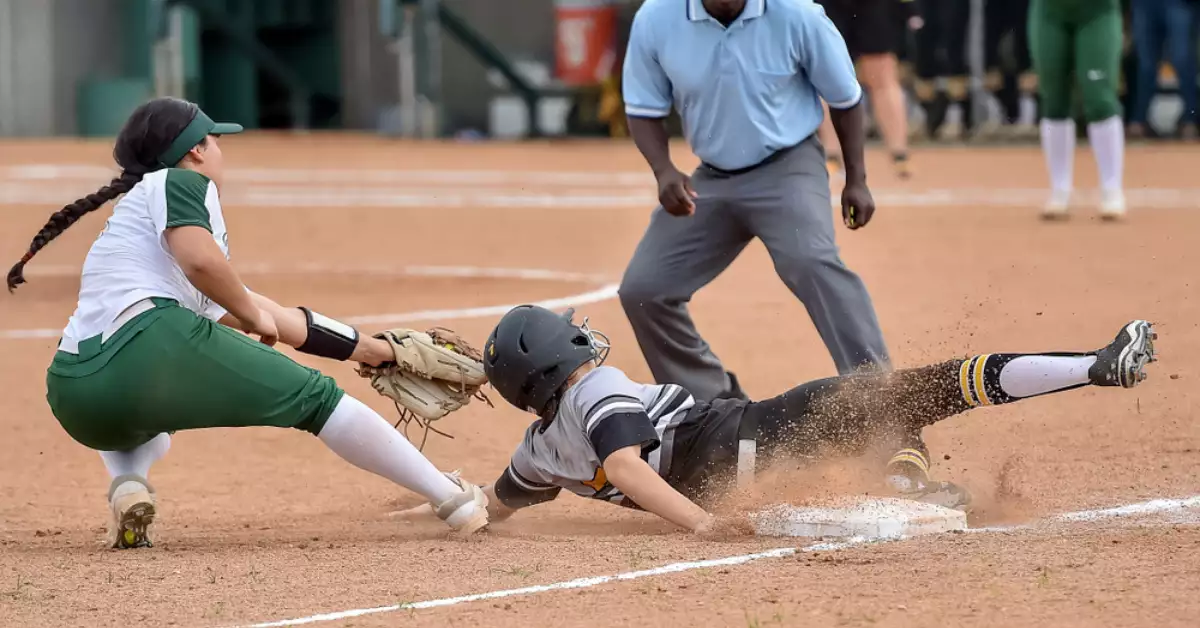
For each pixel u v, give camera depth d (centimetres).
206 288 1609
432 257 4597
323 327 1752
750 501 1717
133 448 1700
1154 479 1878
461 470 2164
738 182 2017
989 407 2342
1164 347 2766
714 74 1978
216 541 1709
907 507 1612
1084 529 1588
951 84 8244
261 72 11544
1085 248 4231
